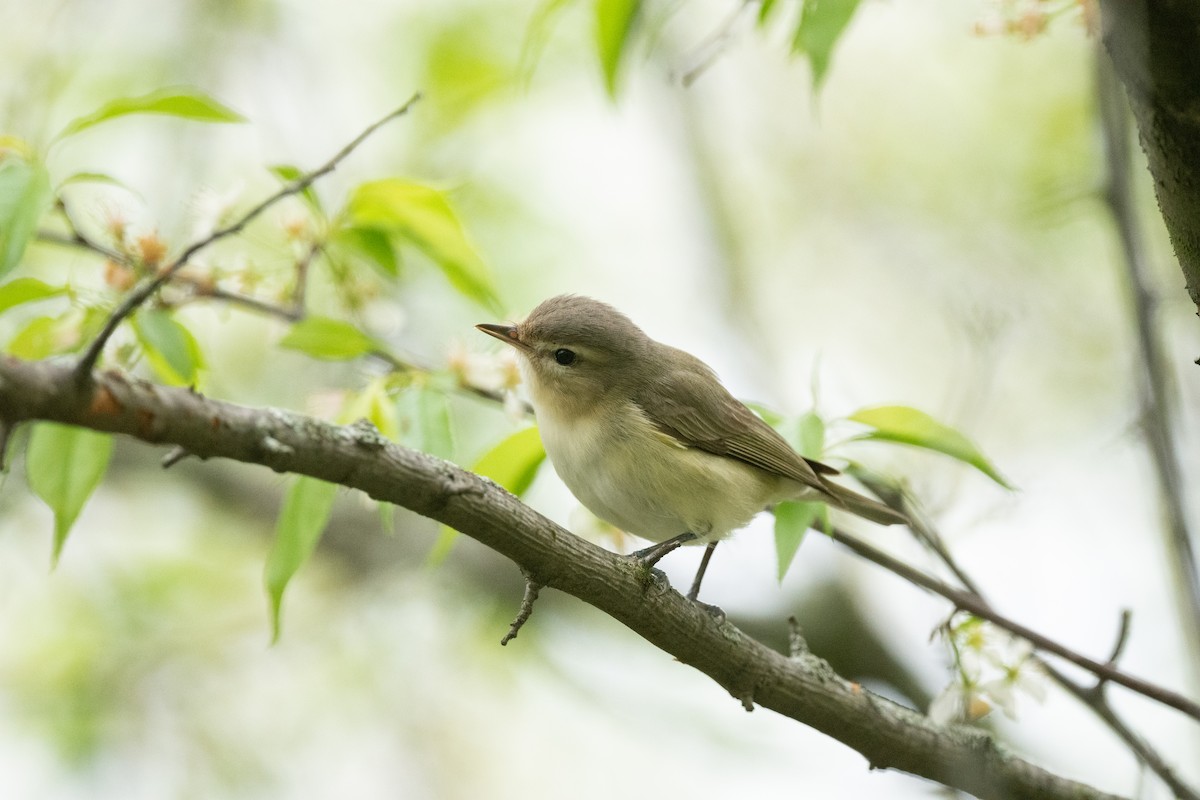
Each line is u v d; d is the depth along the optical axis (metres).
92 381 4.79
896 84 15.66
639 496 8.78
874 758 7.47
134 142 13.10
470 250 8.21
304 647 13.88
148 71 13.67
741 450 8.83
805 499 8.21
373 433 5.62
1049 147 14.83
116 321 4.75
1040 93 15.05
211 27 13.97
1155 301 8.20
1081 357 14.09
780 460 8.77
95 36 12.90
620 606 6.50
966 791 7.44
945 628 7.68
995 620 7.69
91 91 13.37
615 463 8.76
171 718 13.15
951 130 15.45
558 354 8.84
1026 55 15.10
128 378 4.99
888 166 15.65
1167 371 9.36
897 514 8.43
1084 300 14.43
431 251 8.35
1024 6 7.35
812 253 15.65
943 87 15.53
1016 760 7.63
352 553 13.61
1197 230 5.32
